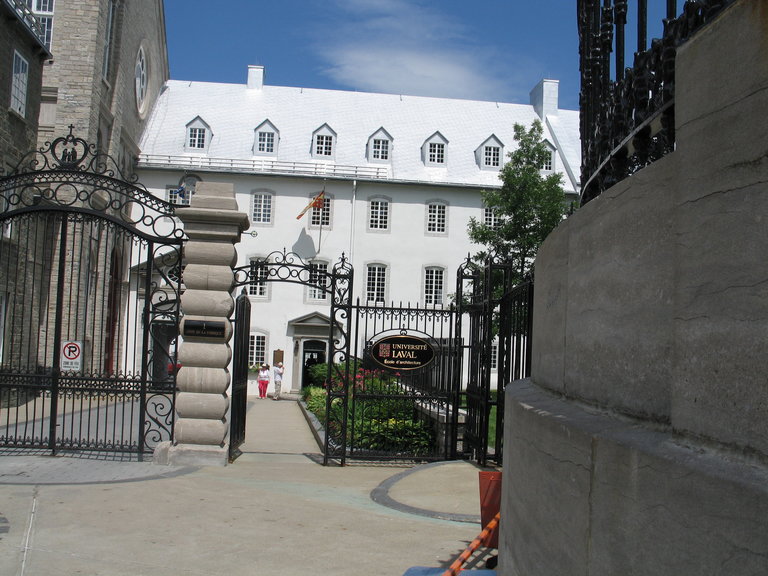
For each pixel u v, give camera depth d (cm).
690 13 231
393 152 4697
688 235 200
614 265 270
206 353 1136
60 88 2998
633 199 254
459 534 723
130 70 3922
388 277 4312
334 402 1647
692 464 175
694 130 200
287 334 4178
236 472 1086
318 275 1259
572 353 326
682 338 199
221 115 4741
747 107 175
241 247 4247
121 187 1156
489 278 1220
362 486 1037
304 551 648
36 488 873
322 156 4625
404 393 1310
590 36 421
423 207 4378
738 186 177
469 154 4756
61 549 626
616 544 214
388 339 1284
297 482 1035
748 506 149
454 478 1049
